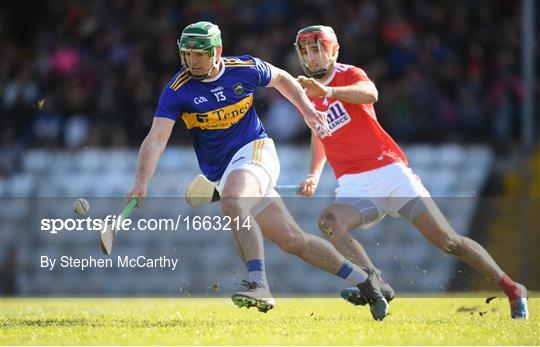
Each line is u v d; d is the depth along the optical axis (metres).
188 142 47.66
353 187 23.92
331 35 23.53
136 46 57.16
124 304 30.17
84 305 29.75
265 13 58.88
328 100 23.78
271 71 22.33
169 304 29.88
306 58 23.58
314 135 24.94
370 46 56.25
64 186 44.50
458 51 56.75
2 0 61.09
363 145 23.75
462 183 44.38
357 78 23.39
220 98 21.86
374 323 21.97
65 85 55.34
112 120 53.06
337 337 19.09
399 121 52.44
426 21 57.84
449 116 53.00
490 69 55.81
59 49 57.59
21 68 57.19
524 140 43.41
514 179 44.09
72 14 60.16
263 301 20.91
